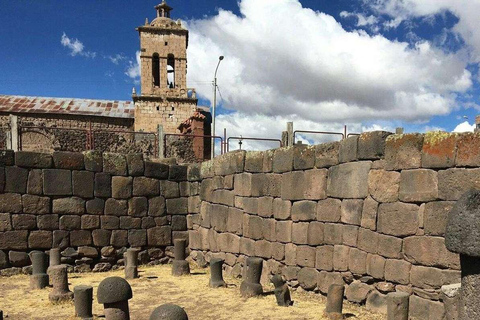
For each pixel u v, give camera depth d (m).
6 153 11.02
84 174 11.89
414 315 6.25
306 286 8.59
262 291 8.82
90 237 11.90
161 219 12.98
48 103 37.06
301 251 8.78
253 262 8.82
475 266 3.27
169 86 43.84
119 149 27.56
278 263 9.41
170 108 40.69
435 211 6.08
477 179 5.60
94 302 8.49
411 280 6.38
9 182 11.03
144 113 40.00
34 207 11.26
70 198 11.70
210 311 7.74
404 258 6.53
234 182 11.03
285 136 14.09
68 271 11.56
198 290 9.45
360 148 7.41
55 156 11.57
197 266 12.52
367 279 7.18
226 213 11.36
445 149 6.01
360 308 7.26
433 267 6.08
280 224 9.41
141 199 12.67
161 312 4.66
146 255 12.68
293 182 9.05
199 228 12.80
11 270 10.98
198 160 26.53
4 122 32.62
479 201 3.32
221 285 9.73
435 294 5.99
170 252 13.05
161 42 41.84
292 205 9.10
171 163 13.65
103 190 12.12
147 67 41.31
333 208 8.03
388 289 6.75
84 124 35.81
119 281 6.66
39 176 11.35
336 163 8.04
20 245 11.08
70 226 11.66
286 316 7.21
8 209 10.99
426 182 6.25
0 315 6.91
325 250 8.18
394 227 6.69
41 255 10.02
